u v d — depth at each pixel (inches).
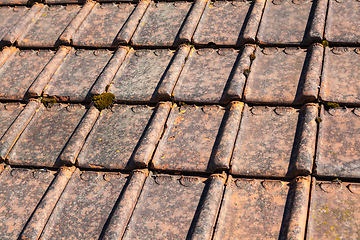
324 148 108.3
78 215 108.7
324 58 132.3
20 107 147.6
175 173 113.6
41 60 164.4
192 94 131.7
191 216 102.3
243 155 111.7
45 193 115.8
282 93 124.9
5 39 172.6
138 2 177.8
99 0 184.5
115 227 101.1
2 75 160.7
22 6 196.2
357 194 98.6
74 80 148.8
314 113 116.3
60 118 138.5
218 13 162.7
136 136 124.8
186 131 122.1
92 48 162.9
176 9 170.4
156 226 101.7
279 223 96.5
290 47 140.6
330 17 146.3
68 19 180.7
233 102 125.9
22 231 107.7
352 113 115.6
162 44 154.8
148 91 137.0
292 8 154.6
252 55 138.9
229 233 96.8
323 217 95.6
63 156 121.6
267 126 118.3
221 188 105.7
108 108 136.2
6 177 124.1
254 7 157.2
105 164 118.6
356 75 125.0
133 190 109.1
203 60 144.6
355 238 90.5
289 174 105.3
